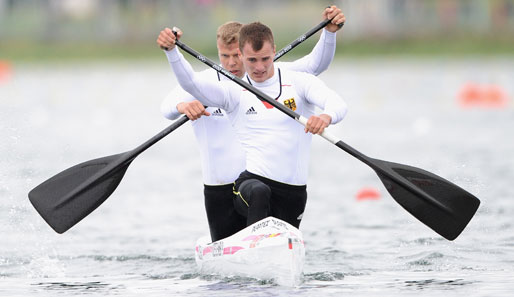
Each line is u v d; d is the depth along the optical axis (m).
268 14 180.25
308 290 21.34
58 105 87.44
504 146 51.66
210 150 25.03
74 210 25.19
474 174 40.94
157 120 72.75
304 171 24.34
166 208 35.59
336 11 25.11
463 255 26.09
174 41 22.17
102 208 35.84
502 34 162.00
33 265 25.83
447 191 24.25
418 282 22.47
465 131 60.56
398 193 24.05
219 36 24.33
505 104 81.12
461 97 85.44
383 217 32.84
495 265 24.69
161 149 55.81
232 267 22.75
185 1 185.25
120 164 25.00
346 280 22.77
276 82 23.77
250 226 22.45
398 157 47.53
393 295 20.83
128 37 182.00
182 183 42.00
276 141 23.64
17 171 43.84
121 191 40.03
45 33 182.00
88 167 25.30
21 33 183.00
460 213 24.38
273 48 22.88
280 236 21.64
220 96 23.09
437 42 163.88
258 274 22.16
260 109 23.69
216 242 23.30
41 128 66.31
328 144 56.78
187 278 23.42
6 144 55.69
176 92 24.92
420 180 24.12
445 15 166.88
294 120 23.73
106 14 188.38
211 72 25.03
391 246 27.69
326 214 33.75
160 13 186.50
